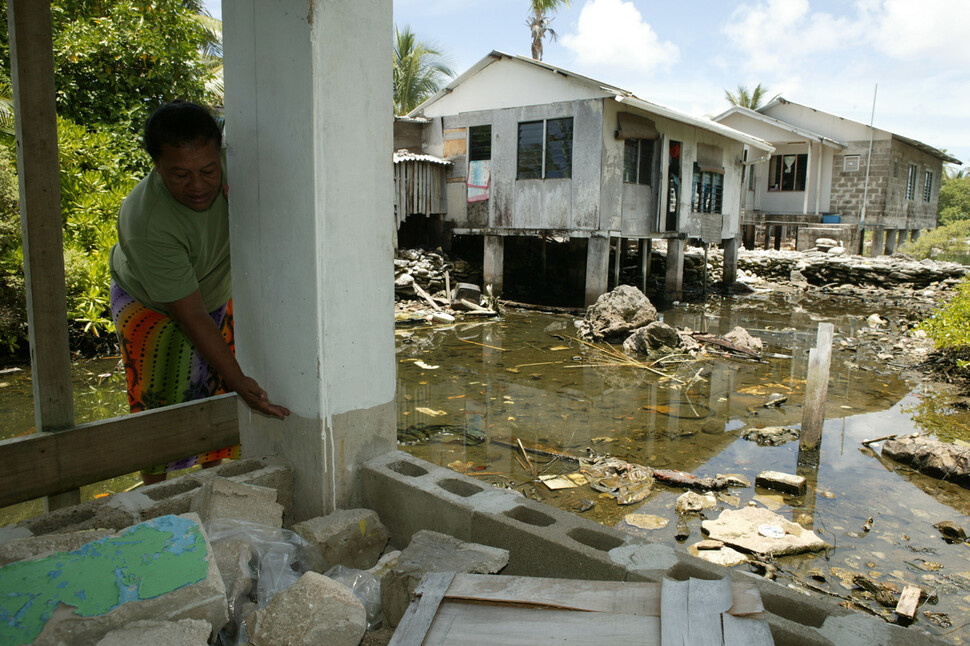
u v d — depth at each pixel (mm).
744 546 3838
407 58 23797
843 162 21766
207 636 1461
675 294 15430
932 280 16797
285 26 2055
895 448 5430
